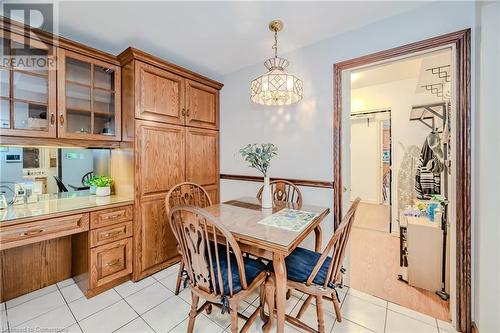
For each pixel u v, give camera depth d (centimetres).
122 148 220
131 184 209
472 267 147
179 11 168
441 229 193
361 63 190
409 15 169
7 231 146
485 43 134
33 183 200
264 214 172
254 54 237
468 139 147
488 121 134
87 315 164
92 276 183
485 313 136
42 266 199
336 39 203
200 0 156
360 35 190
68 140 190
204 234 119
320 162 214
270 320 141
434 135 281
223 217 164
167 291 193
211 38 206
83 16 172
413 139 320
